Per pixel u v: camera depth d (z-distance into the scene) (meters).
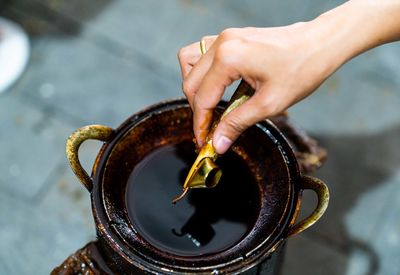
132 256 0.76
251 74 0.79
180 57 0.93
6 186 1.86
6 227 1.79
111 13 2.25
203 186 0.85
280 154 0.87
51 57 2.14
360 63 2.12
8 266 1.73
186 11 2.26
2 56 2.10
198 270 0.75
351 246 1.74
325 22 0.83
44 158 1.92
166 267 0.75
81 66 2.13
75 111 2.03
